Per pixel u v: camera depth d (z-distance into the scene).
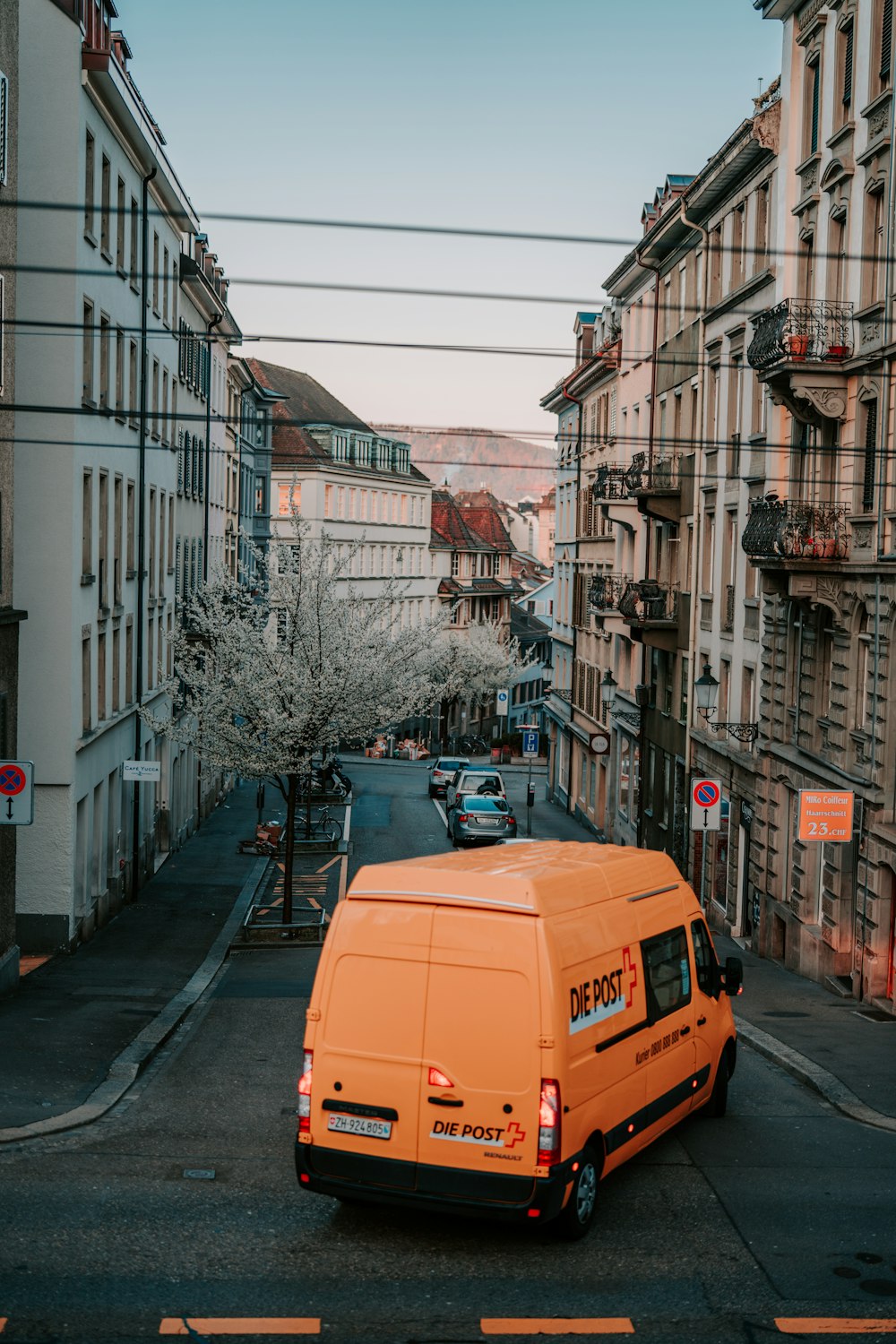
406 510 92.50
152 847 34.25
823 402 22.86
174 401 39.47
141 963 23.42
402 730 83.75
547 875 10.17
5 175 20.69
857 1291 8.86
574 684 56.59
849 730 22.45
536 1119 9.30
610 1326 8.22
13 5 20.94
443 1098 9.47
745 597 29.95
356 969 9.81
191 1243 9.48
